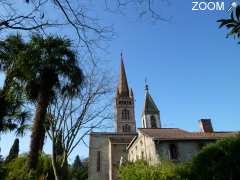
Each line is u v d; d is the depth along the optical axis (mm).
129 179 16562
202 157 14594
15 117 12016
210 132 29672
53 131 16734
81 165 67438
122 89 74938
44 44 14430
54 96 16250
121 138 45062
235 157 13711
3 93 11156
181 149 25484
